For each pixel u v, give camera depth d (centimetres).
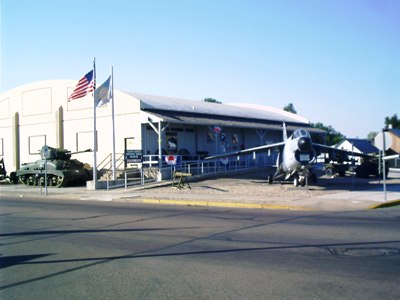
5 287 686
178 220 1382
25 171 3403
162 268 771
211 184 2794
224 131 4059
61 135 3891
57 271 776
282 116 5238
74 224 1349
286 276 696
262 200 1866
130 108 3378
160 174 3052
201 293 622
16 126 4247
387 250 869
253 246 937
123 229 1223
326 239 991
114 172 2930
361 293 603
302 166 2359
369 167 3294
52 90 3966
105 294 632
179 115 3544
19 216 1579
